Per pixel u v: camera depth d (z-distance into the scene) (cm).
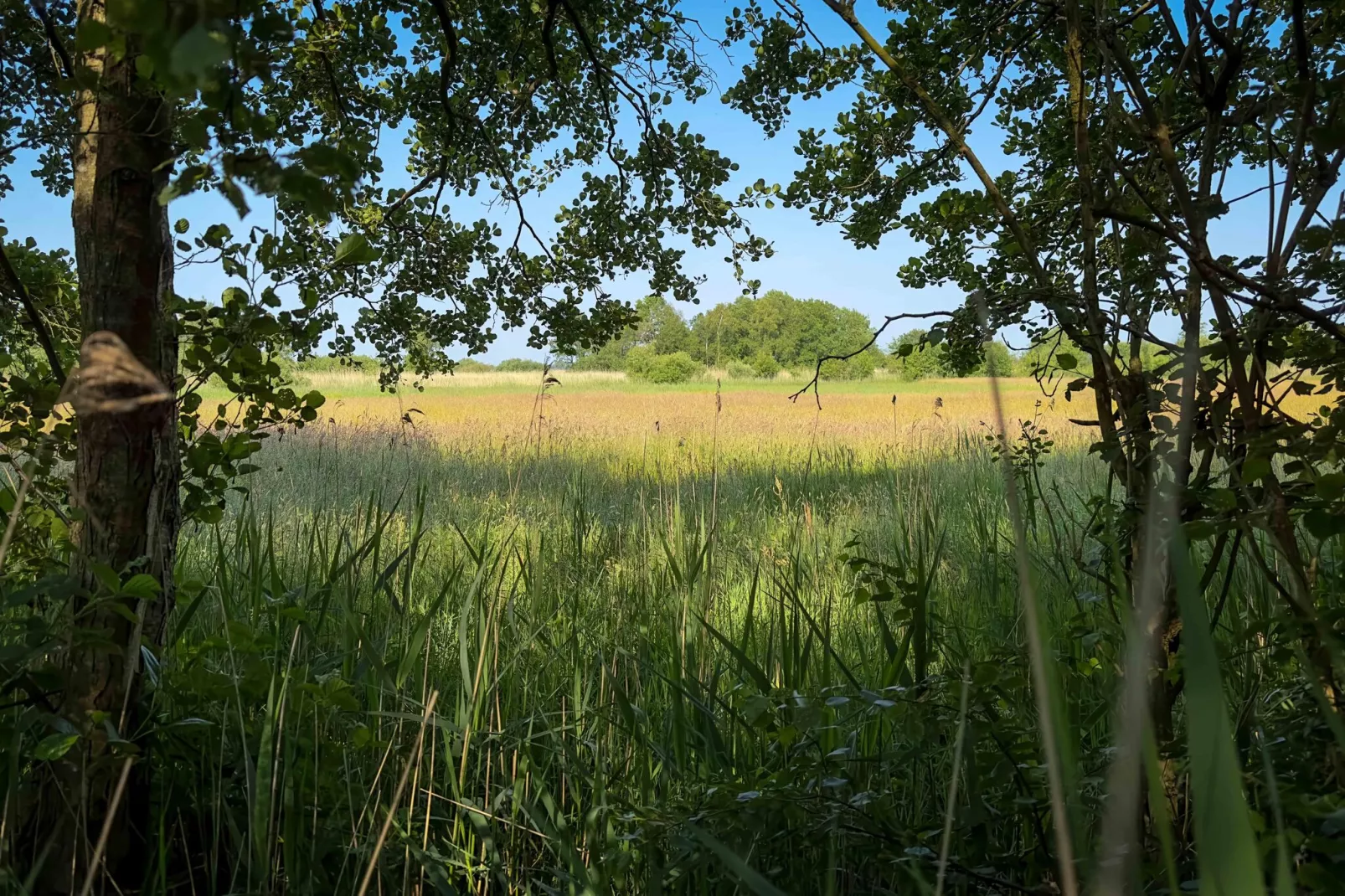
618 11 464
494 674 272
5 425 227
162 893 186
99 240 190
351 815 208
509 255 483
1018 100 369
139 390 192
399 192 445
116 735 175
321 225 393
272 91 385
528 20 450
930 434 1337
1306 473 155
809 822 185
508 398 3259
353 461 929
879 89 385
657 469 920
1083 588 290
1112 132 197
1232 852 63
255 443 230
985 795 184
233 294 212
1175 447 180
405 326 462
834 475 971
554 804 221
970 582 421
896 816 200
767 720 185
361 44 414
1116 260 200
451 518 664
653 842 188
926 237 363
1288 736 158
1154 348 227
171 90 79
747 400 3130
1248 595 272
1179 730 179
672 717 243
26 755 183
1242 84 227
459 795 220
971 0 332
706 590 312
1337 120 150
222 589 252
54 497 221
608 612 371
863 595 216
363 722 251
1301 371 176
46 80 292
